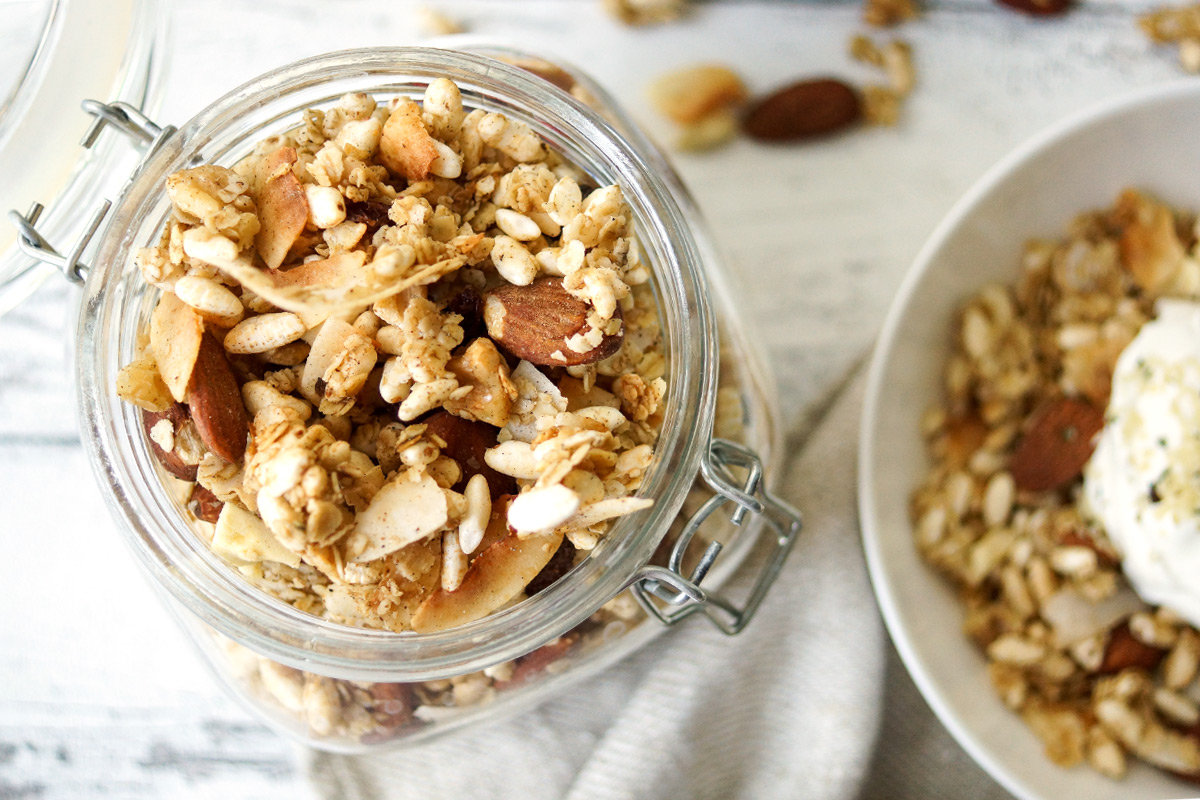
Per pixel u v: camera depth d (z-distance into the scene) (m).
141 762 0.32
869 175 0.33
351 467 0.24
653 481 0.25
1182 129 0.30
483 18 0.34
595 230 0.25
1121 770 0.30
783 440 0.32
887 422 0.31
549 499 0.23
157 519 0.25
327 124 0.26
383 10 0.33
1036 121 0.33
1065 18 0.34
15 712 0.32
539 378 0.25
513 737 0.31
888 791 0.32
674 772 0.30
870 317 0.33
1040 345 0.32
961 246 0.31
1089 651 0.31
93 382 0.25
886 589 0.30
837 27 0.34
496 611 0.25
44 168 0.27
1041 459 0.31
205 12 0.33
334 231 0.25
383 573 0.24
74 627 0.32
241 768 0.32
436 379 0.24
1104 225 0.31
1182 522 0.29
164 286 0.25
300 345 0.25
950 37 0.34
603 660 0.29
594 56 0.34
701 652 0.31
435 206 0.25
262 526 0.25
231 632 0.25
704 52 0.34
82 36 0.27
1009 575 0.31
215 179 0.25
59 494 0.32
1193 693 0.30
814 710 0.31
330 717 0.27
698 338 0.25
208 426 0.24
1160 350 0.30
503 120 0.25
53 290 0.32
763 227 0.33
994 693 0.31
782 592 0.31
